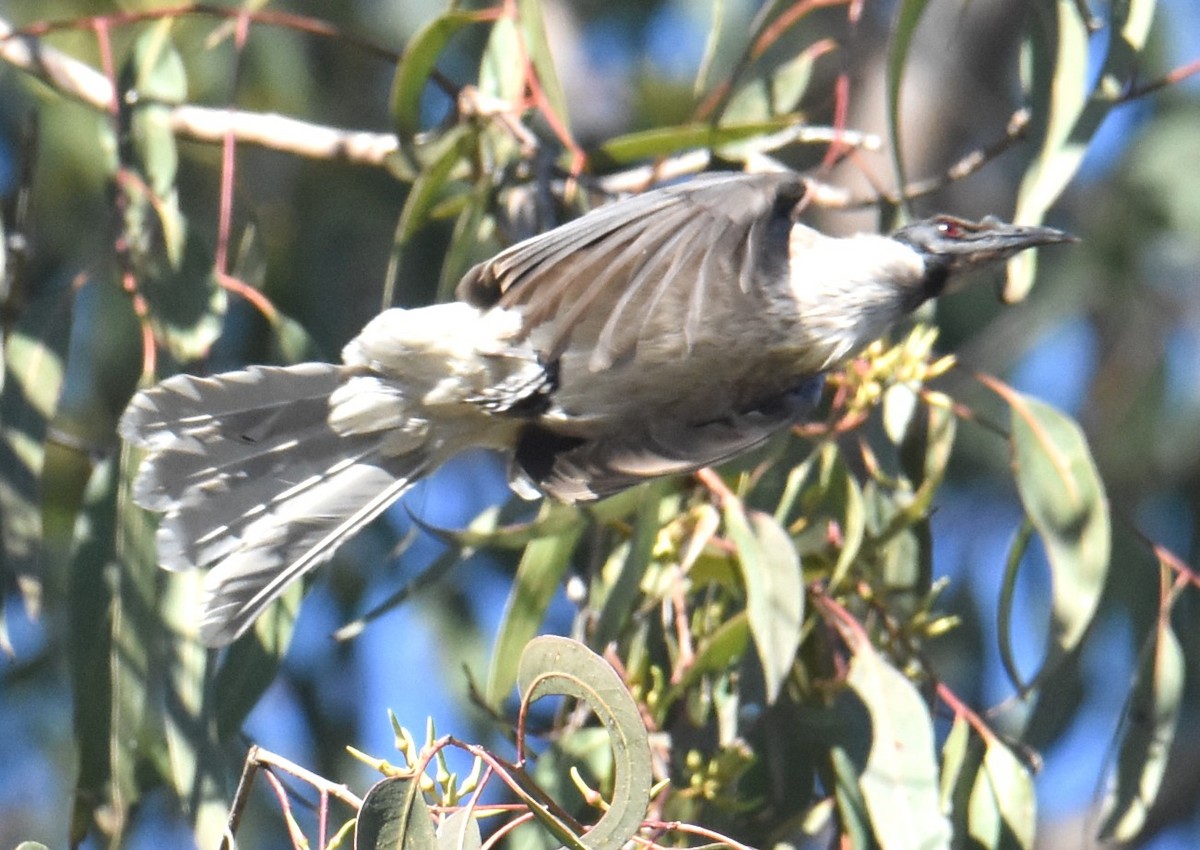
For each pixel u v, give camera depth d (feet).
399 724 19.89
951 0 42.29
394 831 19.01
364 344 23.94
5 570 26.55
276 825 36.45
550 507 25.61
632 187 29.58
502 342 23.40
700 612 26.66
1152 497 42.55
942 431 27.68
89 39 38.32
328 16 41.06
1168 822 39.96
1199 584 29.19
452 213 30.91
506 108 28.55
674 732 25.88
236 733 25.96
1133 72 28.48
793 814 26.16
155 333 26.91
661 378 23.47
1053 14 28.71
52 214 38.24
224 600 23.58
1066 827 40.16
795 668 26.58
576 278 22.20
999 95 42.14
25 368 27.32
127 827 25.27
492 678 26.86
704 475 26.14
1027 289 27.27
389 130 40.91
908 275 25.48
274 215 39.63
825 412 28.76
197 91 38.96
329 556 24.00
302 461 24.21
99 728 25.80
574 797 25.04
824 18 42.29
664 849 20.06
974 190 41.93
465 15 28.40
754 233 20.25
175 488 23.79
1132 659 30.22
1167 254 43.42
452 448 24.52
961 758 25.95
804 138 29.55
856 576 26.99
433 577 27.02
